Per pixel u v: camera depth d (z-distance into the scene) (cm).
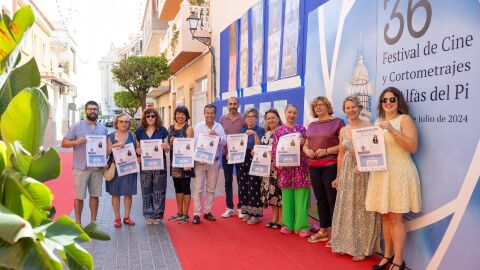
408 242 497
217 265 539
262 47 1087
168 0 2342
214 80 1581
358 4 611
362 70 602
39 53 2623
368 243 548
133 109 3841
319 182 617
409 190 471
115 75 2459
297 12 887
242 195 752
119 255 579
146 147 712
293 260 555
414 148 466
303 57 862
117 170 702
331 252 584
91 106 677
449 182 438
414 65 486
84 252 238
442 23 445
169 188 1177
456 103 428
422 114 473
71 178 1306
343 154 566
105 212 849
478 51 402
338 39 671
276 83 999
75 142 660
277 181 698
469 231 415
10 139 246
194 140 741
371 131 476
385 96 488
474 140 408
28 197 230
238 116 804
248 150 741
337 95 677
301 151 652
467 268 417
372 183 489
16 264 211
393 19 523
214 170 761
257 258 563
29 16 248
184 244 627
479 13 400
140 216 810
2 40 246
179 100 2456
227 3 1420
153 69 2383
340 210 561
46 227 233
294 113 658
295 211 673
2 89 270
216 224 745
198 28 1644
